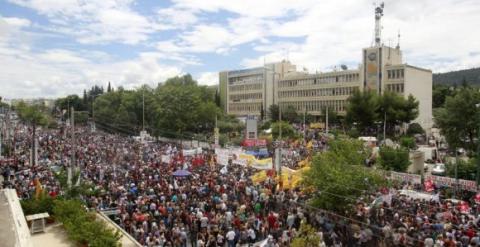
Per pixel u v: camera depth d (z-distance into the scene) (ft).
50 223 65.77
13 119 481.87
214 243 69.36
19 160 145.79
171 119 311.06
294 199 88.94
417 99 339.36
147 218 75.00
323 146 194.49
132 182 107.34
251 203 88.33
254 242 72.69
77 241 55.21
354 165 87.25
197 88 393.29
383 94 301.22
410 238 67.26
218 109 361.92
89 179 112.06
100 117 383.65
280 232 74.84
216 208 83.20
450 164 138.10
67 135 279.69
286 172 105.81
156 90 351.67
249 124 218.79
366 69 352.28
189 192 94.38
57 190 89.76
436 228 70.08
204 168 129.08
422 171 153.17
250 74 474.90
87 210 68.03
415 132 304.50
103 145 206.18
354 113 295.48
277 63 475.31
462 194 107.14
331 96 386.73
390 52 350.23
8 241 46.85
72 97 527.81
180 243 69.05
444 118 200.34
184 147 237.86
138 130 345.72
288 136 267.18
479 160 110.22
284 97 440.86
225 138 258.37
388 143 231.91
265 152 160.25
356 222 75.05
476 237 64.64
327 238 72.79
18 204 63.87
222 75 517.96
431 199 91.04
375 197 83.51
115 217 79.61
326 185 80.69
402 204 85.81
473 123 187.32
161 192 93.71
